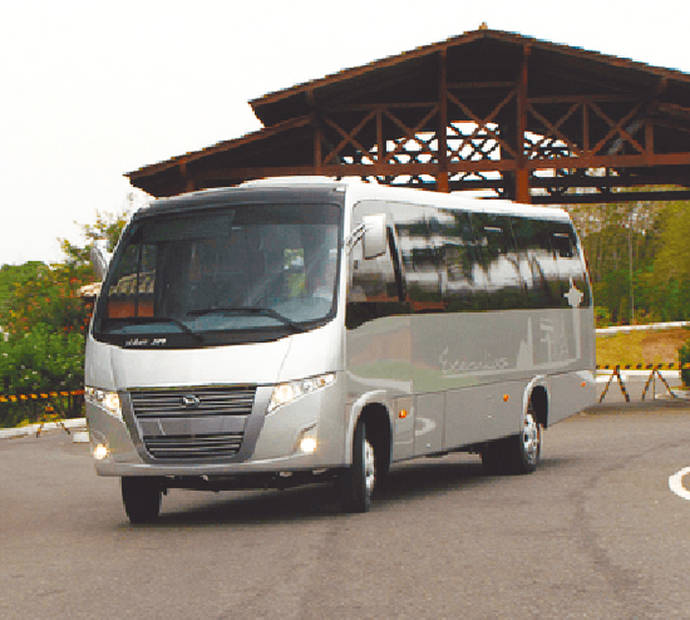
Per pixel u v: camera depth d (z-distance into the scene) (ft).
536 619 21.48
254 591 24.99
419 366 42.39
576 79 100.17
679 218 334.24
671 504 36.78
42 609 24.11
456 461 64.34
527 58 98.02
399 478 52.65
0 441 98.89
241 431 35.76
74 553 32.14
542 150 110.32
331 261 37.37
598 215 396.57
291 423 35.76
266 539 32.78
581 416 95.25
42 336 121.29
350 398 37.04
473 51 99.09
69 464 72.38
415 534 32.42
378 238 36.94
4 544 35.42
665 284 338.95
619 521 33.45
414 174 98.73
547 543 29.91
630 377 167.53
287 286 37.09
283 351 35.99
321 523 35.86
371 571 26.84
